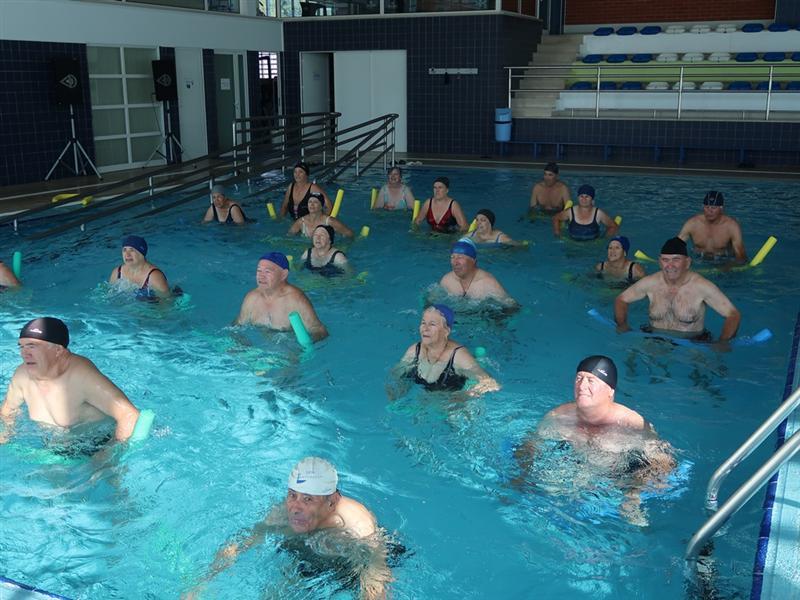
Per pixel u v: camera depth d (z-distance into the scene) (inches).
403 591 123.5
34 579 127.9
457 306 261.0
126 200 490.6
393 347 229.8
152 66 625.0
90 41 581.9
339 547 126.0
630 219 426.6
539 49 799.7
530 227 404.5
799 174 574.6
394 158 693.3
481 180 577.0
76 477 155.3
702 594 122.6
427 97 742.5
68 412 167.8
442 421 179.9
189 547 135.4
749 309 265.7
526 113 722.8
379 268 318.3
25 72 542.6
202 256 342.0
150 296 273.1
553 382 203.2
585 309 263.4
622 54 781.3
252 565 126.2
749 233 387.2
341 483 156.2
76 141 577.3
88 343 232.5
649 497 147.6
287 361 218.5
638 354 223.1
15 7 529.0
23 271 315.6
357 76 764.0
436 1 720.3
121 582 127.0
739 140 636.1
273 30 766.5
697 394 197.2
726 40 747.4
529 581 127.3
